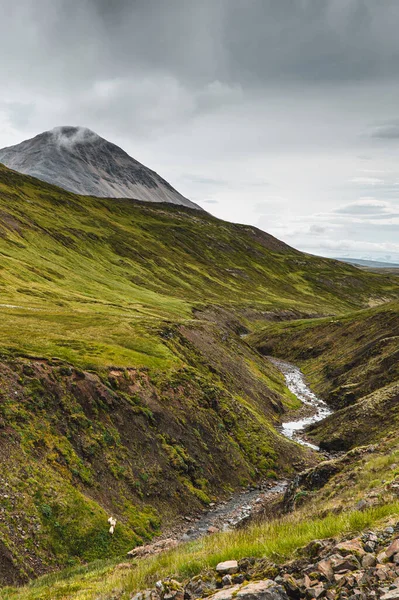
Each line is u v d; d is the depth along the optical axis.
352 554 8.77
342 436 52.81
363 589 7.44
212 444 45.41
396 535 9.35
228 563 10.34
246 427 51.56
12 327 54.38
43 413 34.84
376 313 108.44
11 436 31.03
